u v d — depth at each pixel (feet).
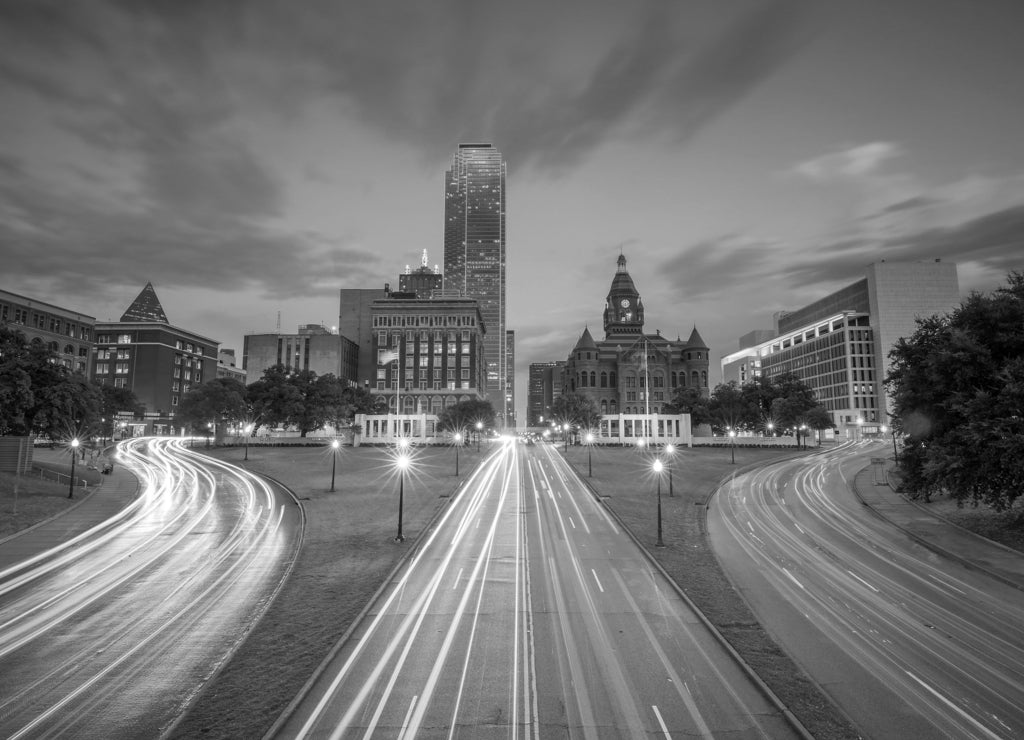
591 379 546.67
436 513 136.98
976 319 119.44
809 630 69.77
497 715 49.49
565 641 64.80
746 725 48.42
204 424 310.04
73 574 89.56
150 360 464.24
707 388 534.78
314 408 339.36
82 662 59.67
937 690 55.42
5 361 162.50
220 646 63.52
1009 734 48.21
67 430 181.47
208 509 142.10
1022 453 97.91
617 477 204.64
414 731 47.06
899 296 530.68
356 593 79.87
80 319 393.29
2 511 129.39
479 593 81.10
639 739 46.14
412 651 62.03
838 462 253.44
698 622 70.95
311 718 48.98
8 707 51.08
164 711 50.55
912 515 140.77
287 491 167.94
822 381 577.02
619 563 97.30
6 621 70.49
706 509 149.48
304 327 614.34
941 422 121.70
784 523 133.90
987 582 89.35
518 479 199.72
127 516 133.49
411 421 376.68
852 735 47.50
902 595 83.10
